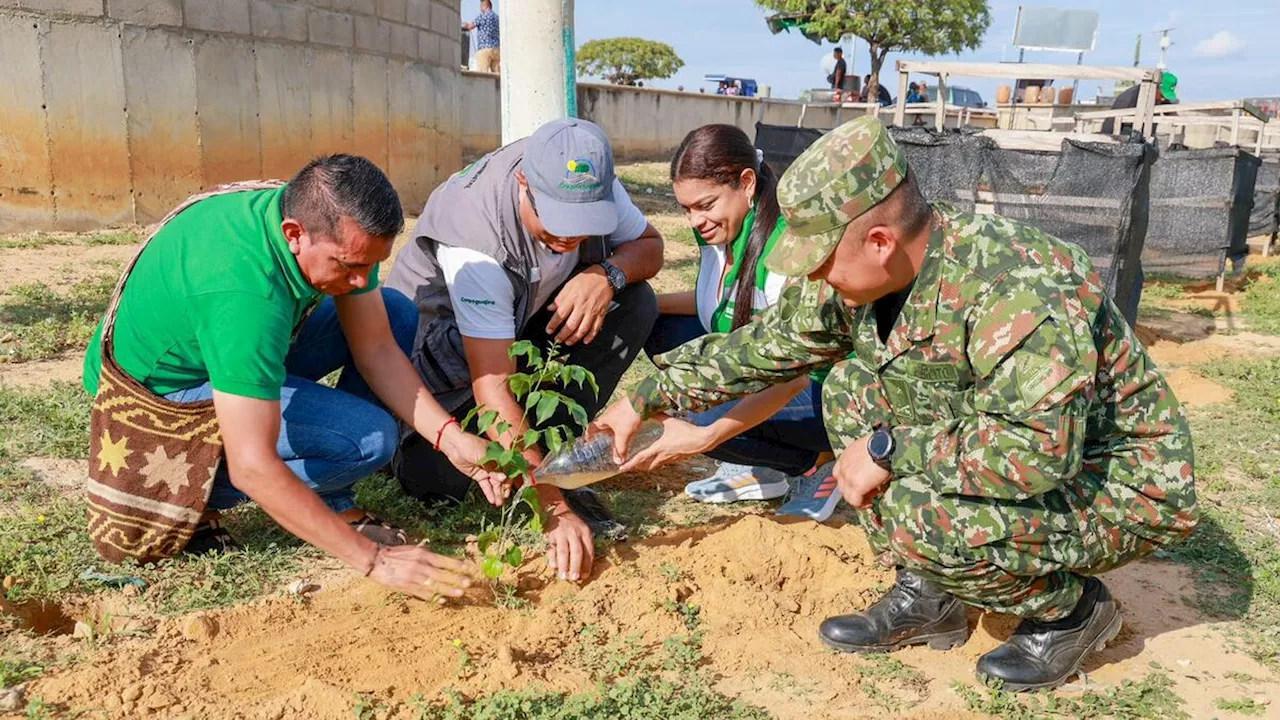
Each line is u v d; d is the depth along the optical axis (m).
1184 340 7.98
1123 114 10.98
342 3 11.28
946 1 27.97
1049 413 2.37
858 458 2.72
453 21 13.61
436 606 3.20
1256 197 11.94
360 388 3.68
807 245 2.41
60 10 9.05
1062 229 7.39
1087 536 2.66
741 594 3.29
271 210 2.83
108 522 3.18
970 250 2.47
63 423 4.43
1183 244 10.04
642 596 3.27
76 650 2.86
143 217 9.91
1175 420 2.68
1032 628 2.95
